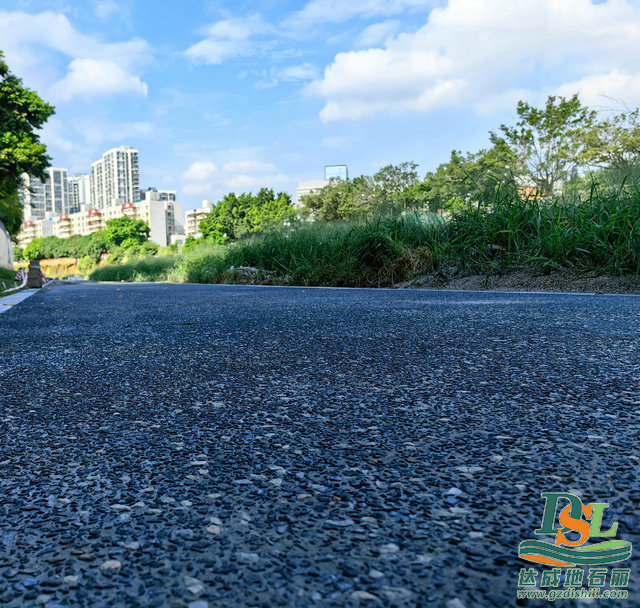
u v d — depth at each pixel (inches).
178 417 53.7
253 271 534.0
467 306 167.0
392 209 428.1
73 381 73.7
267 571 25.3
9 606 23.3
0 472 39.7
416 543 27.4
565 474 35.5
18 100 974.4
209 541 28.4
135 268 1173.7
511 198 321.1
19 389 69.5
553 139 664.4
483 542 27.3
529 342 92.2
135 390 66.9
